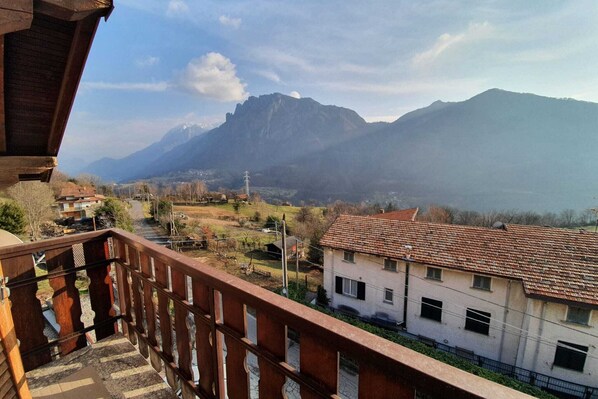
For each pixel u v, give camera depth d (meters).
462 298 8.52
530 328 7.39
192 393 1.50
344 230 11.40
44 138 1.98
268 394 1.07
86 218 30.70
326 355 0.85
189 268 1.35
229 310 1.19
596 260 7.43
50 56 1.40
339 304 10.91
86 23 1.20
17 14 0.87
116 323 2.27
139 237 1.93
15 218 19.30
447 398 0.58
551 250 8.07
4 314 1.32
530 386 6.63
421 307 9.27
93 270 2.13
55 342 1.97
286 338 0.98
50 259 1.94
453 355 8.04
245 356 1.15
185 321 1.48
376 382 0.73
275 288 13.08
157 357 1.85
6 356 1.30
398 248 9.66
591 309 6.55
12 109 1.65
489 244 8.84
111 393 1.68
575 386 6.95
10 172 2.02
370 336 0.76
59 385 1.74
